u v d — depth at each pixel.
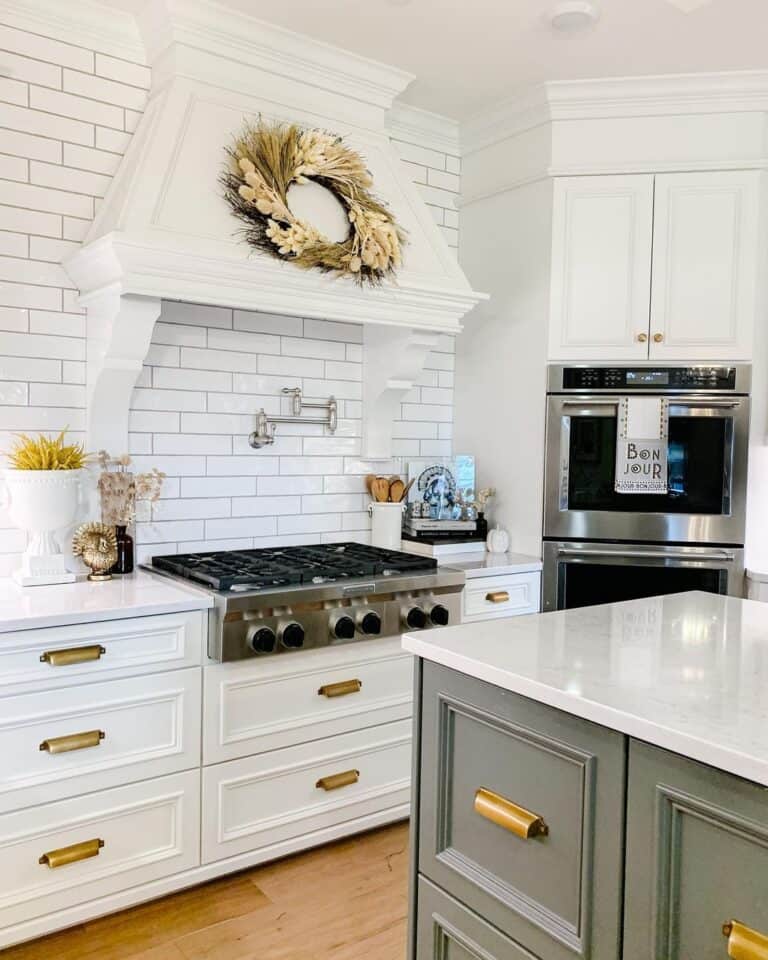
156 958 2.04
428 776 1.45
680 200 3.07
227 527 2.99
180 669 2.22
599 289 3.14
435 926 1.43
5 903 1.98
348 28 2.66
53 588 2.37
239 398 3.00
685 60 2.87
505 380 3.42
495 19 2.60
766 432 3.10
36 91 2.52
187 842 2.26
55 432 2.60
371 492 3.35
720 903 0.98
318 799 2.52
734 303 3.05
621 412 3.12
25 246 2.52
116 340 2.44
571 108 3.12
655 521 3.14
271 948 2.08
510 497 3.38
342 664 2.54
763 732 1.02
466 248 3.62
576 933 1.16
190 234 2.37
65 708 2.04
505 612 3.05
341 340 3.27
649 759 1.06
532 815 1.24
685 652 1.44
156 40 2.60
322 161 2.72
